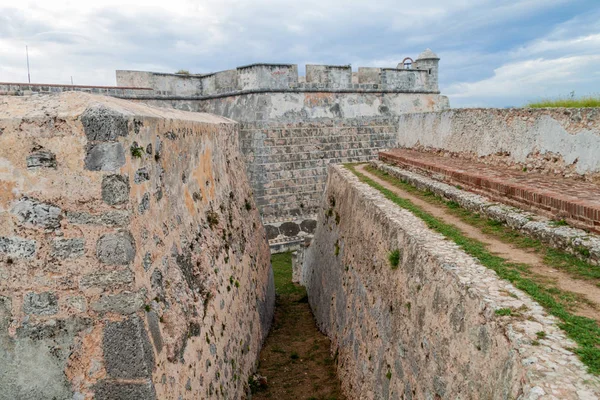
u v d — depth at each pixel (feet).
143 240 14.46
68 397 13.37
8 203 13.08
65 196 13.00
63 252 13.12
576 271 14.39
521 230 18.49
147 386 13.14
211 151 26.45
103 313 13.15
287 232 66.18
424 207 25.57
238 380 23.35
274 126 66.59
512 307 12.06
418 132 43.98
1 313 13.37
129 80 65.36
